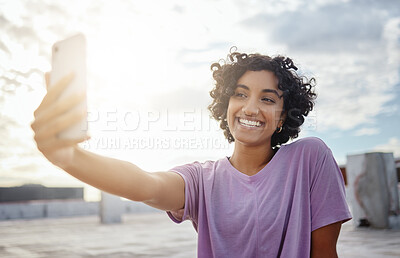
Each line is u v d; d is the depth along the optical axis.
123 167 1.11
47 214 15.32
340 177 1.39
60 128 0.75
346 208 1.33
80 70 0.79
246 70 1.42
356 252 4.38
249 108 1.38
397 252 4.29
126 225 10.66
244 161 1.46
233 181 1.40
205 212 1.38
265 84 1.41
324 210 1.33
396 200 7.01
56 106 0.75
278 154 1.41
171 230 8.74
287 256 1.29
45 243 6.65
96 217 15.41
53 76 0.83
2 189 17.20
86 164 1.00
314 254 1.35
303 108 1.55
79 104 0.77
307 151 1.39
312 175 1.36
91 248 5.76
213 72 1.64
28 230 9.62
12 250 5.84
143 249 5.47
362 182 7.09
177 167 1.45
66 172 0.97
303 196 1.34
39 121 0.76
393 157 7.18
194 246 5.65
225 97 1.57
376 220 6.85
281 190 1.36
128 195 1.13
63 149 0.83
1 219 14.31
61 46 0.83
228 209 1.36
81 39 0.80
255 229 1.31
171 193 1.31
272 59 1.46
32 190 17.98
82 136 0.77
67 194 18.95
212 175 1.42
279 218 1.31
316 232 1.35
